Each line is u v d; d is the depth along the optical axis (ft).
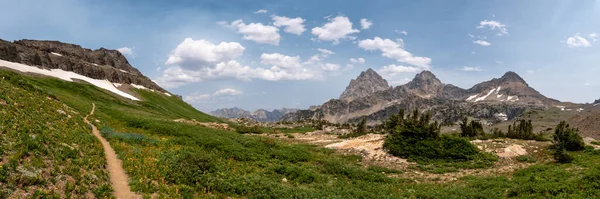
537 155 131.44
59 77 395.34
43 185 54.75
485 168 119.55
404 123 156.87
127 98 404.98
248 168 102.63
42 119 92.84
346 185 92.94
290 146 152.46
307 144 175.63
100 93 363.35
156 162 84.07
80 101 239.30
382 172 116.88
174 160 87.10
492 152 135.95
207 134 154.20
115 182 69.41
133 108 345.92
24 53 406.41
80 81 420.77
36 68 393.70
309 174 100.48
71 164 67.62
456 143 139.33
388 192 87.25
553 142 143.13
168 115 387.34
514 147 139.95
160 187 68.69
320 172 109.19
